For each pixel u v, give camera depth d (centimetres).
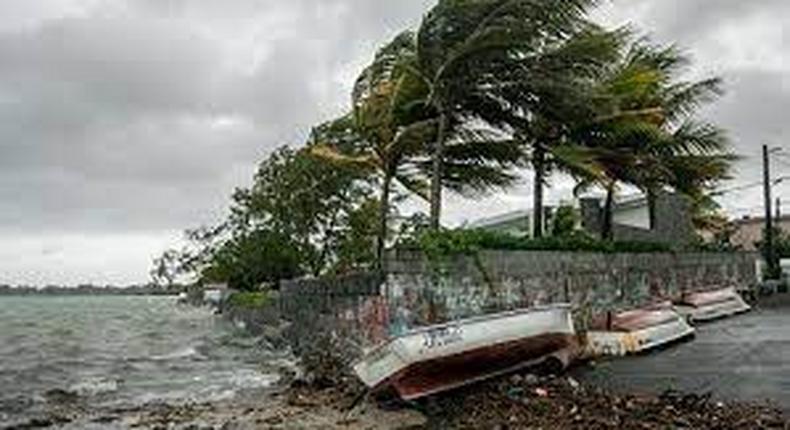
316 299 2959
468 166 2908
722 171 3450
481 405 1716
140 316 8650
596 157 2894
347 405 1889
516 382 1862
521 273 2298
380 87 2691
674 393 1619
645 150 3109
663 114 3195
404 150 2847
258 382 2506
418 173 2964
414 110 2706
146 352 3772
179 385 2508
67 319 7938
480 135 2767
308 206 4550
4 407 2116
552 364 2012
